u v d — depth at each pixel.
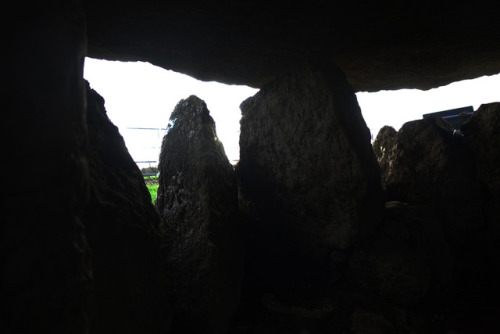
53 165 0.84
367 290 3.33
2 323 0.75
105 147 1.99
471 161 4.42
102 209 1.73
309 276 3.52
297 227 3.50
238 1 2.09
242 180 3.88
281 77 3.47
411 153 4.72
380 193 3.50
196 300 2.42
